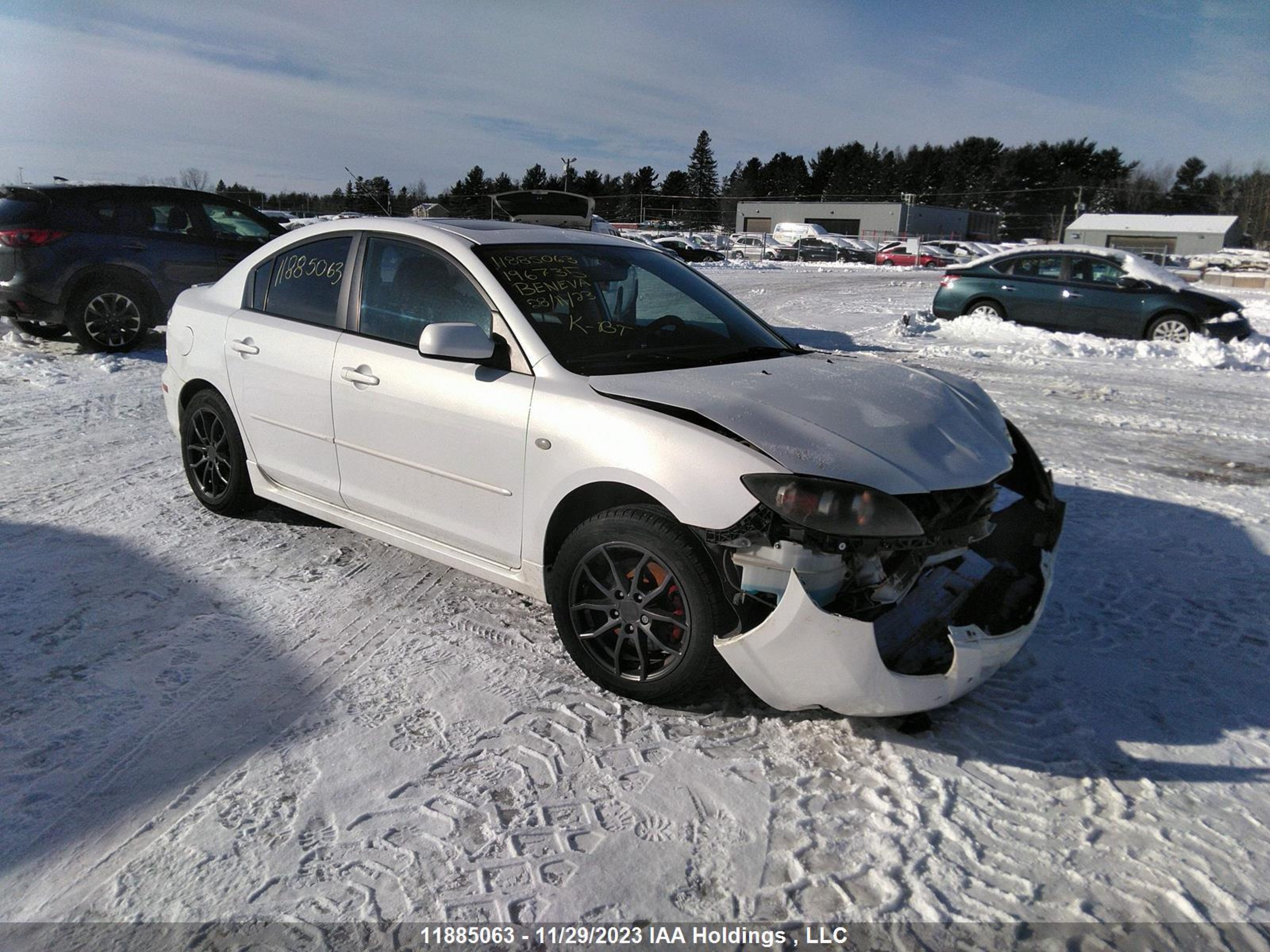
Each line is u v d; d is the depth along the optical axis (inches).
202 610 140.3
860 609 102.2
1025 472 129.2
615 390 116.8
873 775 103.1
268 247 170.4
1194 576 163.3
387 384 138.4
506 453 123.6
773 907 82.9
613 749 106.7
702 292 156.7
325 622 138.3
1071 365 422.0
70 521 177.5
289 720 110.7
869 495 98.8
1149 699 120.3
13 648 125.6
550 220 347.9
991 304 531.2
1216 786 101.9
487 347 123.0
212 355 170.7
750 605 104.8
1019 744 109.7
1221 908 83.9
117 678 118.9
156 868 85.3
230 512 180.2
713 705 116.9
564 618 120.0
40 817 91.9
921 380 133.4
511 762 103.5
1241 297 948.6
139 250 348.8
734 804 97.2
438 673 123.3
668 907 82.5
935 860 89.5
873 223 2682.1
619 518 110.8
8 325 417.4
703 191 4180.6
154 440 239.3
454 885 84.4
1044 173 3843.5
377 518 148.9
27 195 336.8
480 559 134.0
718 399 112.9
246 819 92.4
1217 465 244.1
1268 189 3358.8
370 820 93.0
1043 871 88.4
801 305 713.0
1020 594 113.7
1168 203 3592.5
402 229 145.6
